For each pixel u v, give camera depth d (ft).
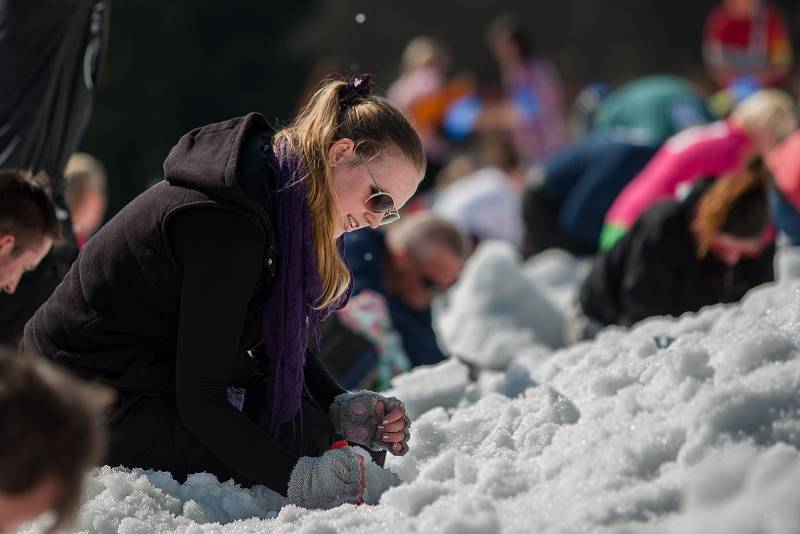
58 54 36.24
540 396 26.37
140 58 200.54
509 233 81.35
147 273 23.73
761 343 22.18
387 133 23.76
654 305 44.86
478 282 54.49
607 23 262.26
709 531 17.13
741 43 97.50
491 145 105.50
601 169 71.00
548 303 55.11
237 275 22.95
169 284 23.67
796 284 32.17
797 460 18.07
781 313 26.32
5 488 14.24
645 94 88.07
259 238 23.16
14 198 28.63
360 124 23.76
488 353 52.31
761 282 45.39
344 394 26.96
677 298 44.88
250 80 228.63
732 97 96.63
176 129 207.31
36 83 36.09
